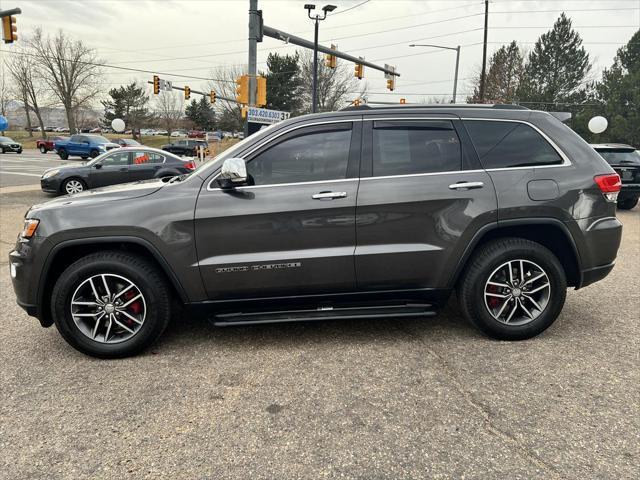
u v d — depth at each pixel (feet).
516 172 12.12
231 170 10.77
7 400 10.13
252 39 42.50
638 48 143.33
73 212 11.56
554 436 8.62
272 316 12.16
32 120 307.99
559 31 174.60
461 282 12.49
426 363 11.48
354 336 13.15
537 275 12.37
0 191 47.78
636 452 8.15
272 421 9.24
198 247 11.62
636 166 35.99
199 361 11.79
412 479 7.64
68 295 11.55
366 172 11.96
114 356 11.93
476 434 8.73
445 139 12.27
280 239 11.73
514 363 11.39
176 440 8.72
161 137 273.54
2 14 58.39
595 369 11.03
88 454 8.38
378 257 11.87
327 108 173.06
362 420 9.21
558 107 163.02
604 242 12.35
